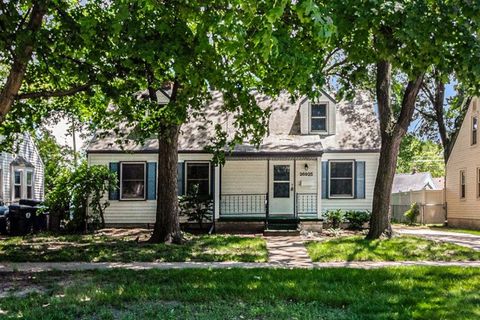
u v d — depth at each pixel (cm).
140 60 827
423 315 540
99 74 860
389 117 1389
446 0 610
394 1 603
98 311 563
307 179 1848
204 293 653
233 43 520
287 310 564
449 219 2398
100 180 1712
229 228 1716
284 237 1530
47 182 3130
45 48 819
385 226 1377
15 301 616
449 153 2436
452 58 628
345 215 1794
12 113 1066
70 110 1416
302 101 1944
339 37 684
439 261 1027
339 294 646
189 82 848
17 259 1046
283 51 584
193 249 1191
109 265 973
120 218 1866
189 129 1941
